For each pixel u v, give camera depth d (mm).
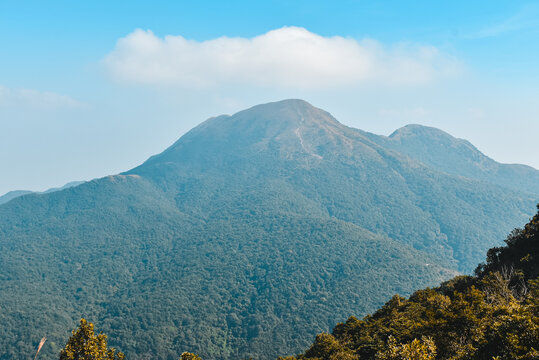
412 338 54375
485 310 40406
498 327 34906
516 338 31531
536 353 28938
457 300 44094
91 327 43656
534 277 61438
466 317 40062
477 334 36844
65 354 41594
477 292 45406
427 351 35812
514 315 34031
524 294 50875
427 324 45156
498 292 52562
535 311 35750
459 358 35844
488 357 34312
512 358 30406
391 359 35000
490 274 63875
